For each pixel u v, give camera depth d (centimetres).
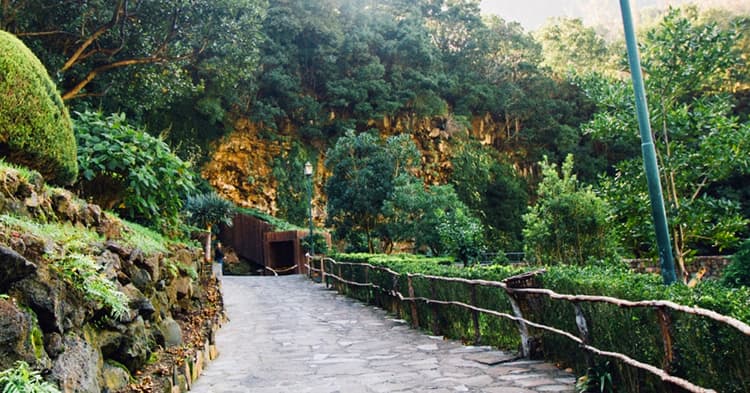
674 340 331
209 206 2178
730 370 288
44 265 294
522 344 578
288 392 493
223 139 3123
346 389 496
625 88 876
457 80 4216
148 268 511
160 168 766
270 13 3312
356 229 2452
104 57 1588
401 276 976
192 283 774
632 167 917
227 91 2970
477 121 4309
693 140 861
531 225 1247
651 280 446
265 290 1627
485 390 459
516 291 564
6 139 475
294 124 3462
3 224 308
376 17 4006
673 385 325
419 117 3803
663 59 840
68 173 577
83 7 1417
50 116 534
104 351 372
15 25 1369
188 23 1561
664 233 517
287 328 925
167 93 1795
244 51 1700
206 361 620
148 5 1480
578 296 437
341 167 2431
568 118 4522
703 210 852
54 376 264
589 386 432
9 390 213
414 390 475
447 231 1819
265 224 2650
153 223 778
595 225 1139
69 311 304
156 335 507
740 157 807
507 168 4122
